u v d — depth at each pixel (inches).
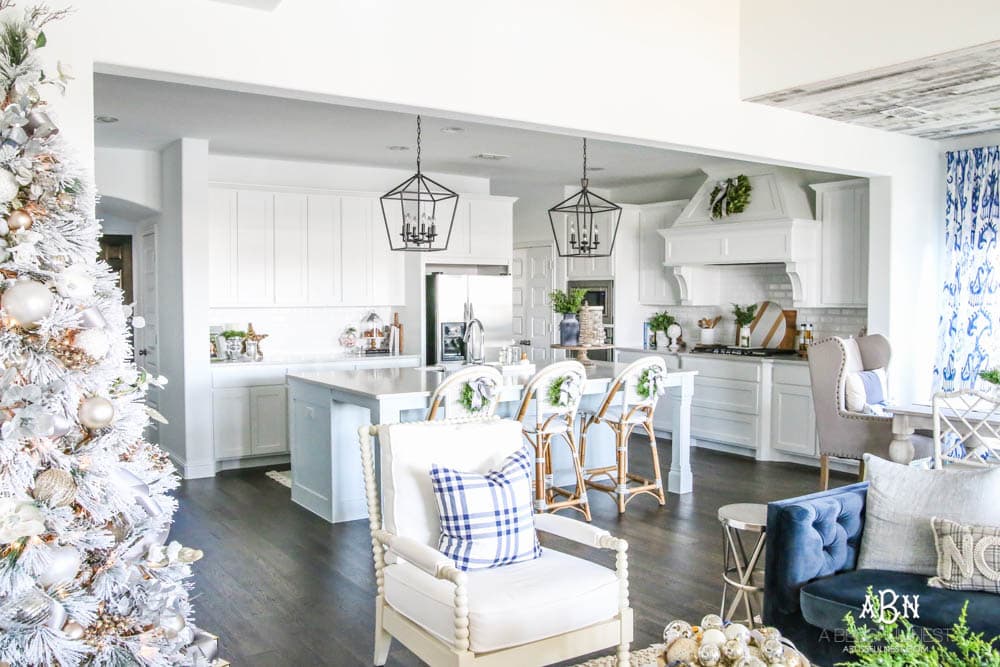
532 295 379.2
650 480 238.8
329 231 291.1
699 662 74.8
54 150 79.6
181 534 189.5
